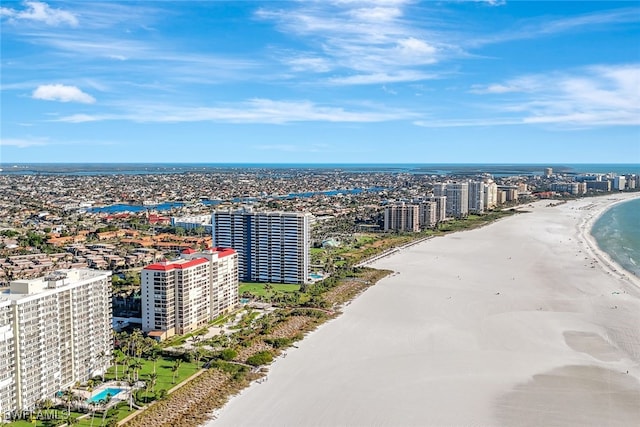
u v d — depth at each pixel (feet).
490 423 606.14
